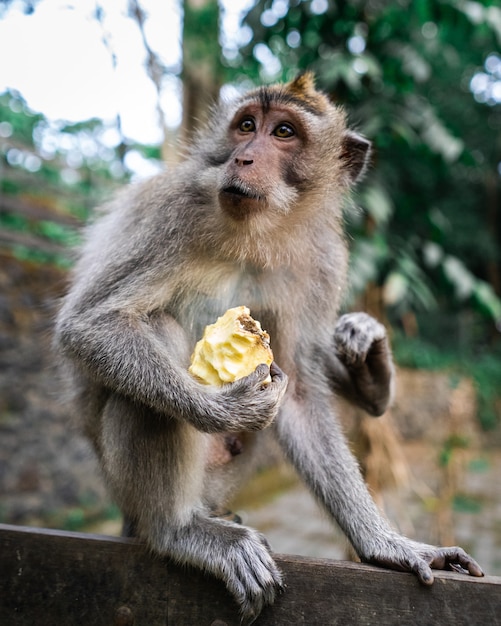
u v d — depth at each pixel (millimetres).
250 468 1163
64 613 939
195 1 1534
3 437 2064
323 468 1076
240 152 1076
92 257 1122
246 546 959
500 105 5395
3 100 2711
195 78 1534
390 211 1389
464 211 5449
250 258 1082
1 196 2225
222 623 936
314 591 925
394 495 1709
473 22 1379
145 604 940
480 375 4902
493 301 1480
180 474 1011
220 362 975
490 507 2873
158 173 1132
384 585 916
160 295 1052
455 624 904
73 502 2277
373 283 1468
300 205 1096
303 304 1119
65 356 1061
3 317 2121
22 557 946
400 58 1401
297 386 1122
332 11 1405
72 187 2684
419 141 1445
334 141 1121
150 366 1001
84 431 1142
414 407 4301
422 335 5488
